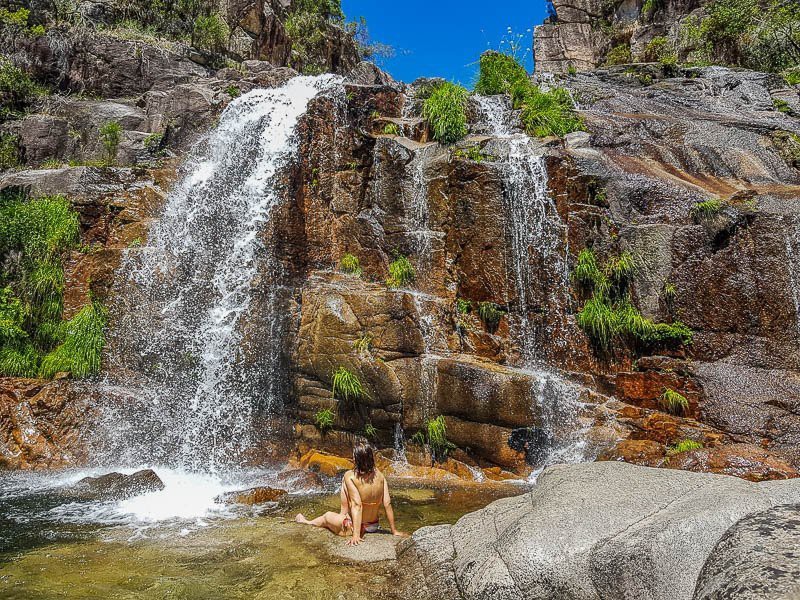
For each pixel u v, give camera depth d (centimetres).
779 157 1595
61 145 2014
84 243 1573
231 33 2842
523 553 474
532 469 1086
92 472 1145
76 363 1330
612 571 434
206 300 1395
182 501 934
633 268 1205
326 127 1503
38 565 655
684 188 1266
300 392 1253
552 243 1262
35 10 2425
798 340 1084
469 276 1301
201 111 2034
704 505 461
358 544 685
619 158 1454
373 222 1415
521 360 1241
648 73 2480
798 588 283
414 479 1079
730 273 1139
